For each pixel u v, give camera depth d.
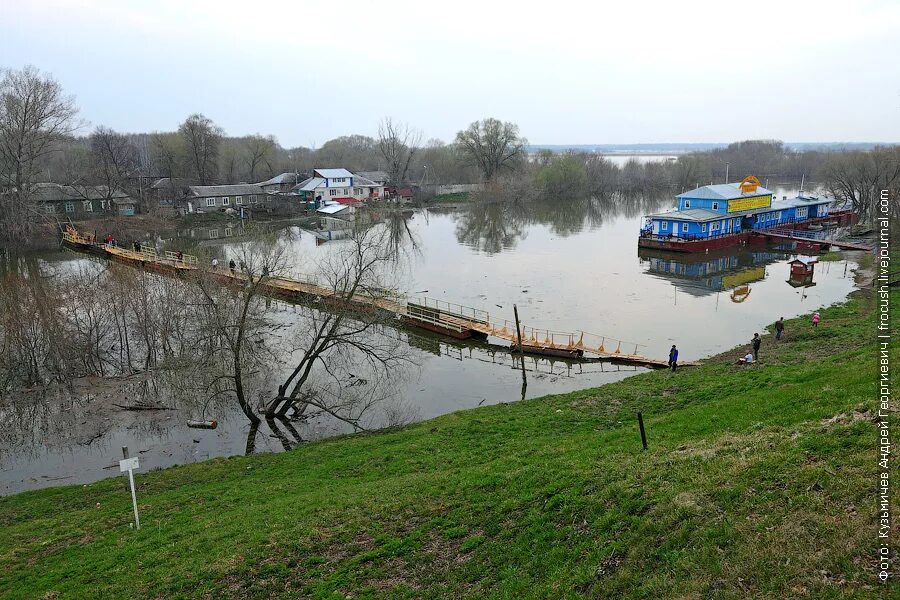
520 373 40.31
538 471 19.09
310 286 57.62
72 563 18.52
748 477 14.59
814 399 20.11
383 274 67.62
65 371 38.78
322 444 28.86
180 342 41.75
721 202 83.38
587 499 16.16
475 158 164.75
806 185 167.00
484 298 58.31
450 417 30.80
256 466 26.55
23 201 81.69
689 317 50.59
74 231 87.06
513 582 13.90
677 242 78.00
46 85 90.38
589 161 178.00
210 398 33.91
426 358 43.59
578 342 43.78
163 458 29.88
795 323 45.06
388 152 161.00
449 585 14.54
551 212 129.62
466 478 20.20
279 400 33.56
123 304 41.56
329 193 130.88
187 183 123.75
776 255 77.44
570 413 28.14
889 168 96.44
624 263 73.75
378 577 15.45
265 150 148.50
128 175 115.38
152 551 18.59
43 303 39.81
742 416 20.69
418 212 131.12
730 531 12.73
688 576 11.98
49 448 31.11
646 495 15.34
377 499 19.78
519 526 16.09
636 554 13.24
